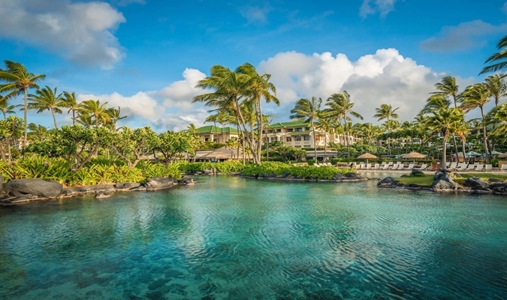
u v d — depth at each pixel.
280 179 30.88
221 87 35.00
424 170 38.34
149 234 10.09
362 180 28.42
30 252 8.39
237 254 8.20
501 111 28.72
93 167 22.86
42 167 19.70
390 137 71.69
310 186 24.22
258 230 10.50
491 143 53.72
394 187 22.53
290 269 7.21
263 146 70.06
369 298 5.84
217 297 5.93
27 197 16.86
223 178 34.03
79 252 8.39
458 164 36.16
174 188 23.62
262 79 35.25
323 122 56.62
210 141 73.88
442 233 9.91
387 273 6.92
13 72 32.88
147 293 6.11
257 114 39.16
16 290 6.21
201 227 10.95
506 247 8.51
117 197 18.47
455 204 15.08
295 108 54.28
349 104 55.41
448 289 6.15
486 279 6.55
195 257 8.02
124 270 7.21
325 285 6.39
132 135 25.73
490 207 14.21
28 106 40.44
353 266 7.33
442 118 33.72
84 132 21.09
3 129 19.55
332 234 9.93
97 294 6.07
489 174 27.19
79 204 15.83
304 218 12.27
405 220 11.75
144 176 26.84
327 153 65.31
